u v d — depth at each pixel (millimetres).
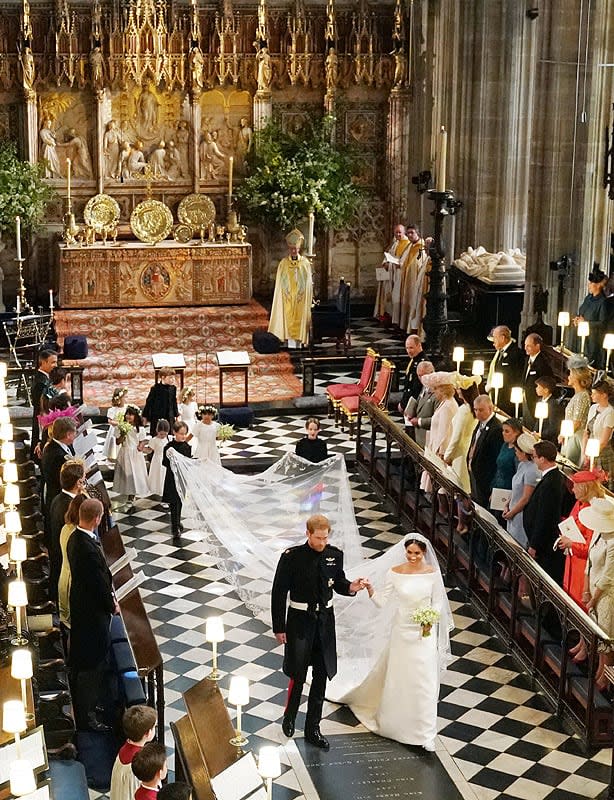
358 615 15836
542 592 15180
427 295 25812
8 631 13648
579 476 15094
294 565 13953
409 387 21234
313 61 33156
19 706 10383
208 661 16266
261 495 20062
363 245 34469
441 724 14734
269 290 34188
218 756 11516
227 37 32594
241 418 25859
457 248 32125
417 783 13562
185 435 20375
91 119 32656
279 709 15086
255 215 32875
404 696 14180
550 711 15016
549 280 26766
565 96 25969
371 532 20500
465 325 29062
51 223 32781
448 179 32125
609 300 23094
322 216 32438
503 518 17859
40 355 20750
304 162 32031
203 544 19922
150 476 21266
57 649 14812
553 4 25641
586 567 14930
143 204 31750
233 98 33156
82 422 22969
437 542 19234
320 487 19875
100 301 31297
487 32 30250
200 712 11875
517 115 30719
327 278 34312
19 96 32219
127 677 13844
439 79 32344
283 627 14055
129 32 32125
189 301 31625
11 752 10781
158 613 17609
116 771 11164
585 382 18953
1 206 30766
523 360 21422
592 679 13984
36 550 17016
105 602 13742
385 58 33250
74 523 14039
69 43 32000
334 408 25938
